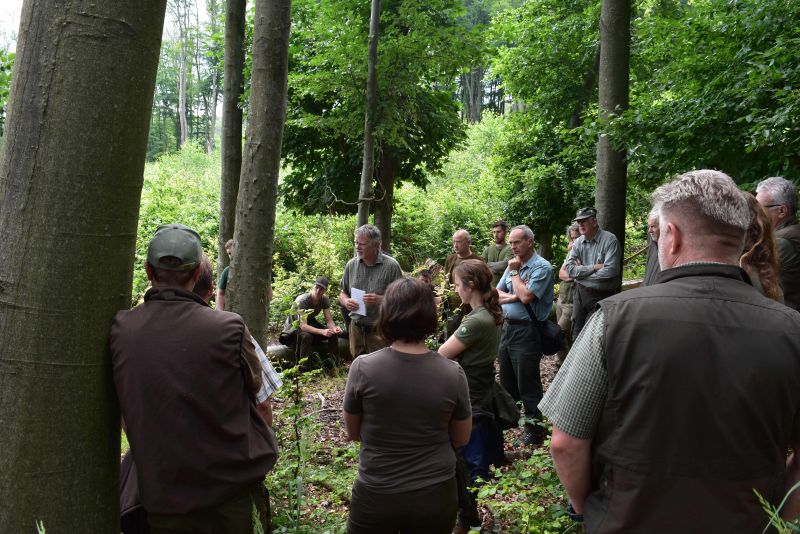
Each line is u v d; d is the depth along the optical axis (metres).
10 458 1.53
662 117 5.41
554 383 1.45
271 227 3.71
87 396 1.61
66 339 1.56
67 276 1.54
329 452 4.40
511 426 3.34
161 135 51.03
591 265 5.54
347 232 13.78
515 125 13.95
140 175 1.67
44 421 1.54
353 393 2.33
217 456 1.72
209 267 2.33
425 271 6.69
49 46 1.50
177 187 15.23
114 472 1.71
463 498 3.05
